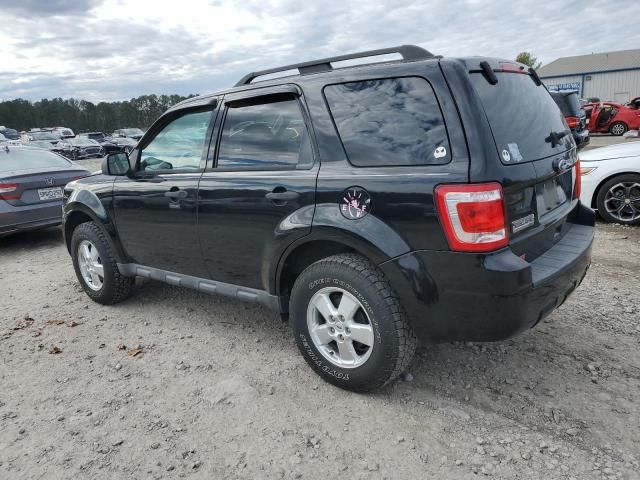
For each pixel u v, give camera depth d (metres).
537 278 2.48
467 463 2.35
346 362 2.88
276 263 3.05
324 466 2.39
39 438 2.69
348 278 2.71
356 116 2.74
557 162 2.90
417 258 2.49
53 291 5.08
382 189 2.55
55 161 7.71
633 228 6.35
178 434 2.67
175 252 3.74
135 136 36.75
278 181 2.97
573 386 2.92
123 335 3.92
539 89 3.19
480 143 2.36
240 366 3.35
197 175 3.48
